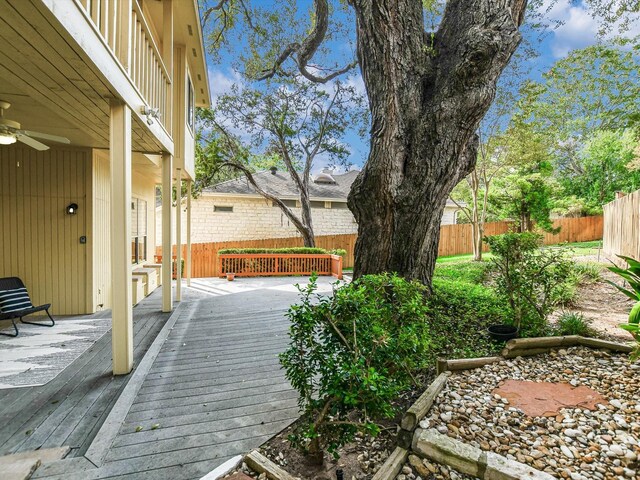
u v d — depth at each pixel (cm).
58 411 265
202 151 1305
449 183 482
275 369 357
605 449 190
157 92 468
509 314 403
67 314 568
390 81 462
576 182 1897
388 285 280
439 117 450
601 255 1034
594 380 272
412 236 479
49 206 561
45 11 186
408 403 253
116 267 330
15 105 379
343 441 192
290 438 203
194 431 241
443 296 521
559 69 1057
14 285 507
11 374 331
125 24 330
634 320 310
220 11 1035
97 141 536
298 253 1187
